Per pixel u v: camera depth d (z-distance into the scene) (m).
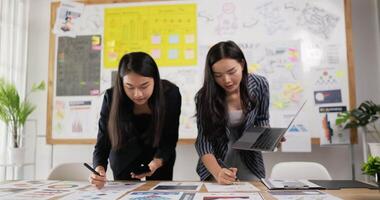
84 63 2.74
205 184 1.30
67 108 2.72
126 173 1.59
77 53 2.76
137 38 2.70
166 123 1.52
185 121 2.58
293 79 2.50
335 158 2.52
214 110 1.45
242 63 1.46
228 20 2.61
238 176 1.56
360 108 2.30
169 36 2.66
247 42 2.57
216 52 1.39
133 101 1.43
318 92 2.47
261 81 1.55
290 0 2.56
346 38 2.47
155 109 1.46
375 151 2.15
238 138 1.54
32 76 2.96
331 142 2.42
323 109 2.45
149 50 2.67
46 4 3.01
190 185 1.27
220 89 1.47
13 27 2.81
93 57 2.74
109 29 2.74
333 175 2.51
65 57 2.77
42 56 2.97
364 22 2.59
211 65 1.41
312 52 2.51
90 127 2.68
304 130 2.45
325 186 1.18
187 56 2.62
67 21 2.79
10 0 2.79
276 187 1.16
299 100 2.48
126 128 1.46
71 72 2.75
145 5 2.71
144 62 1.35
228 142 1.52
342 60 2.47
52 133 2.71
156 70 1.43
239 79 1.41
